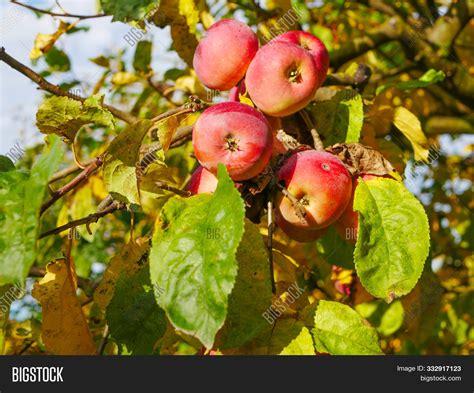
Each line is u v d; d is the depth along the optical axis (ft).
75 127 2.08
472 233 3.74
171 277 1.81
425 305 2.53
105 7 2.60
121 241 3.89
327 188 2.07
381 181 2.13
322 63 2.26
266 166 2.09
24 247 1.75
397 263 2.03
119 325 2.13
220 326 1.73
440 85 3.32
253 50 2.23
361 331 2.01
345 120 2.43
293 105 2.16
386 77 3.43
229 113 2.02
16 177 1.84
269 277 1.94
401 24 3.31
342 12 3.84
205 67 2.26
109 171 2.02
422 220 2.07
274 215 2.22
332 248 2.61
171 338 2.12
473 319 3.77
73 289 2.17
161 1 2.65
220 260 1.77
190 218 1.87
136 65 3.21
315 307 2.05
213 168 2.02
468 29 3.67
